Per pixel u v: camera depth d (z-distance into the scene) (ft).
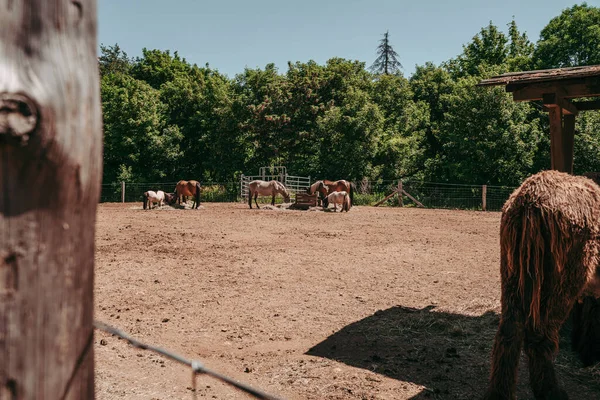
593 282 10.39
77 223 3.50
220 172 121.19
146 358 13.66
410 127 115.24
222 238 38.37
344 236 40.98
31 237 3.23
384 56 193.77
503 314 9.92
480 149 93.15
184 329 16.52
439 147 121.70
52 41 3.25
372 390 11.64
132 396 11.04
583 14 108.99
